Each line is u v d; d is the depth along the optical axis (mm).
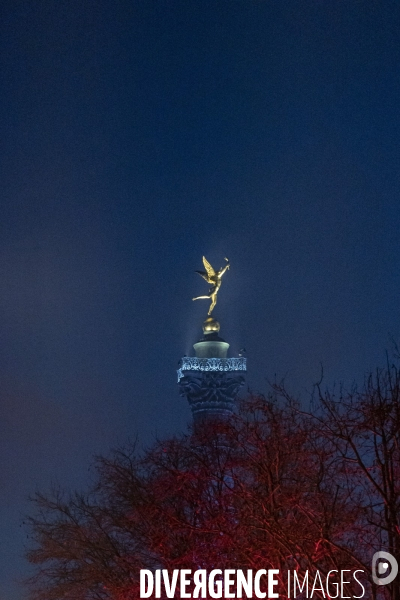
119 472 81062
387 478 54719
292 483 62688
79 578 82625
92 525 82812
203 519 69812
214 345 188375
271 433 63594
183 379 185000
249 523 63344
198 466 74625
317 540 56188
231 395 183875
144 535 76688
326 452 59719
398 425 56625
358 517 58344
